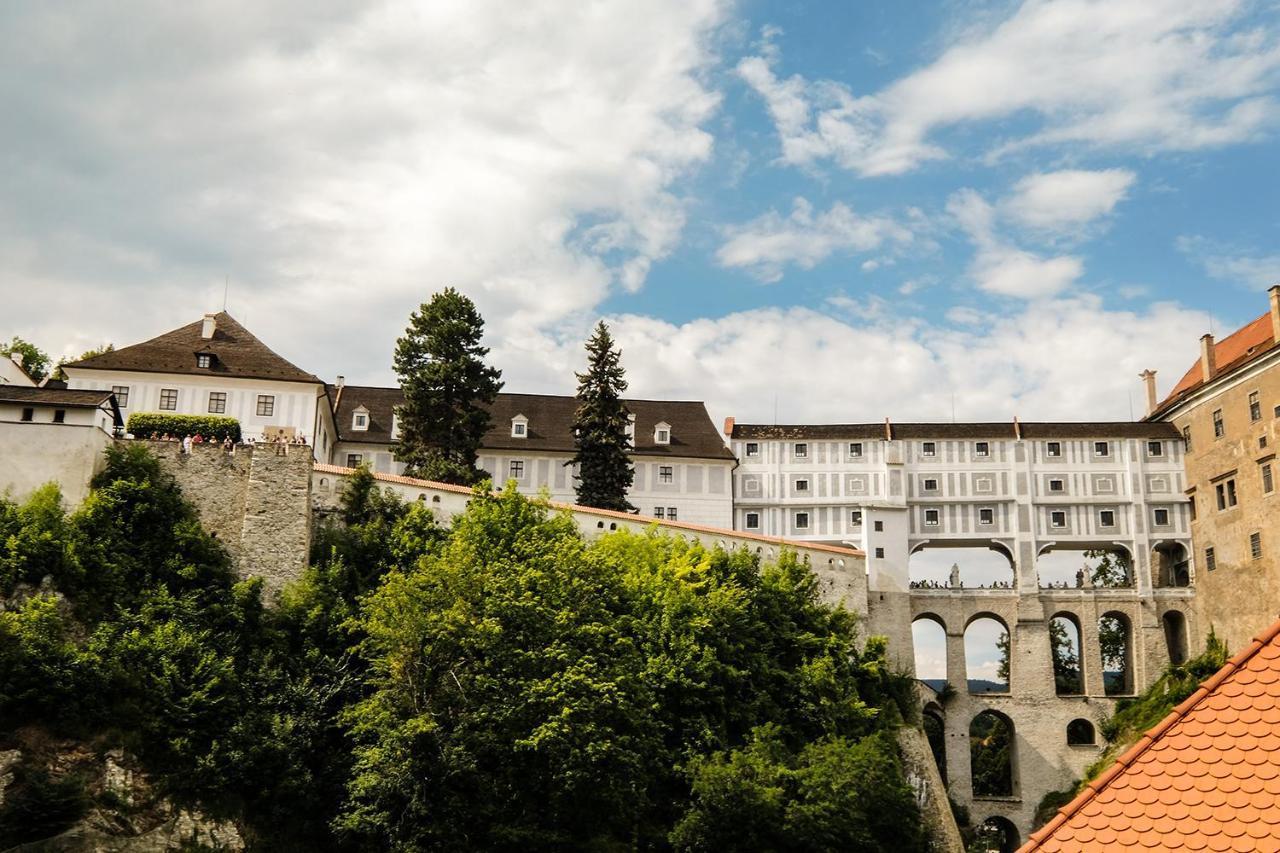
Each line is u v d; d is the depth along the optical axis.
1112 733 87.81
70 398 55.25
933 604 91.25
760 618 65.50
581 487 84.25
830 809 53.78
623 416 84.88
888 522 82.81
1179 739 9.97
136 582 51.56
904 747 70.00
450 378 79.38
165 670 46.88
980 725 138.12
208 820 44.66
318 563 56.53
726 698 59.31
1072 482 95.12
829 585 77.00
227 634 50.62
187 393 75.00
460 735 45.97
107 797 43.38
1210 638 89.00
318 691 49.78
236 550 55.81
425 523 60.38
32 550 49.19
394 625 47.78
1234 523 87.12
